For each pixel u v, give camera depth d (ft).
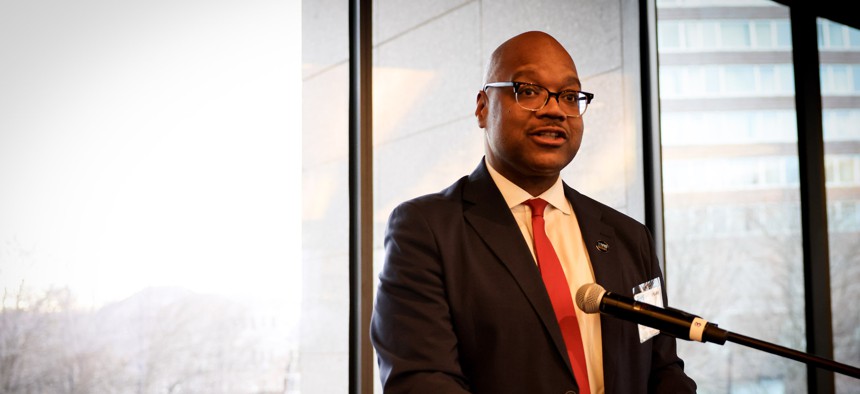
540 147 5.39
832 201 12.82
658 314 4.53
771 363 11.44
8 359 6.73
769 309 11.54
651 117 10.73
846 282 12.70
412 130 9.06
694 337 4.36
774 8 12.32
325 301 8.33
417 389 4.73
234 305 7.79
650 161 10.66
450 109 9.37
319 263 8.32
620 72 10.56
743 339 4.29
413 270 5.15
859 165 13.14
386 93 8.96
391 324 5.13
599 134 10.24
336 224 8.52
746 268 11.44
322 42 8.66
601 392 5.15
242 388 7.75
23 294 6.83
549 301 5.05
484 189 5.55
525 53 5.57
